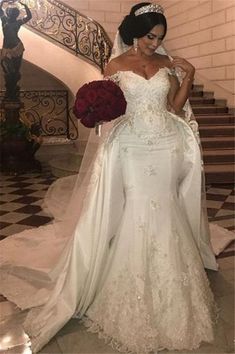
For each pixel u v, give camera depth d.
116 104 2.50
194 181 3.07
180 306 2.52
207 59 10.84
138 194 2.77
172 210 2.80
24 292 3.07
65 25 9.62
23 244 3.85
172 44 12.59
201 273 2.79
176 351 2.42
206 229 3.39
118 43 2.91
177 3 12.06
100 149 2.74
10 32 7.81
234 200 5.91
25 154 8.28
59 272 3.01
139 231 2.70
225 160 7.61
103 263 2.76
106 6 12.70
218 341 2.52
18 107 8.23
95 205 2.71
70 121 11.21
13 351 2.43
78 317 2.75
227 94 9.99
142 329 2.45
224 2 9.94
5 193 6.54
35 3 9.03
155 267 2.62
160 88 2.72
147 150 2.77
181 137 2.97
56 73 9.20
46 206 4.59
